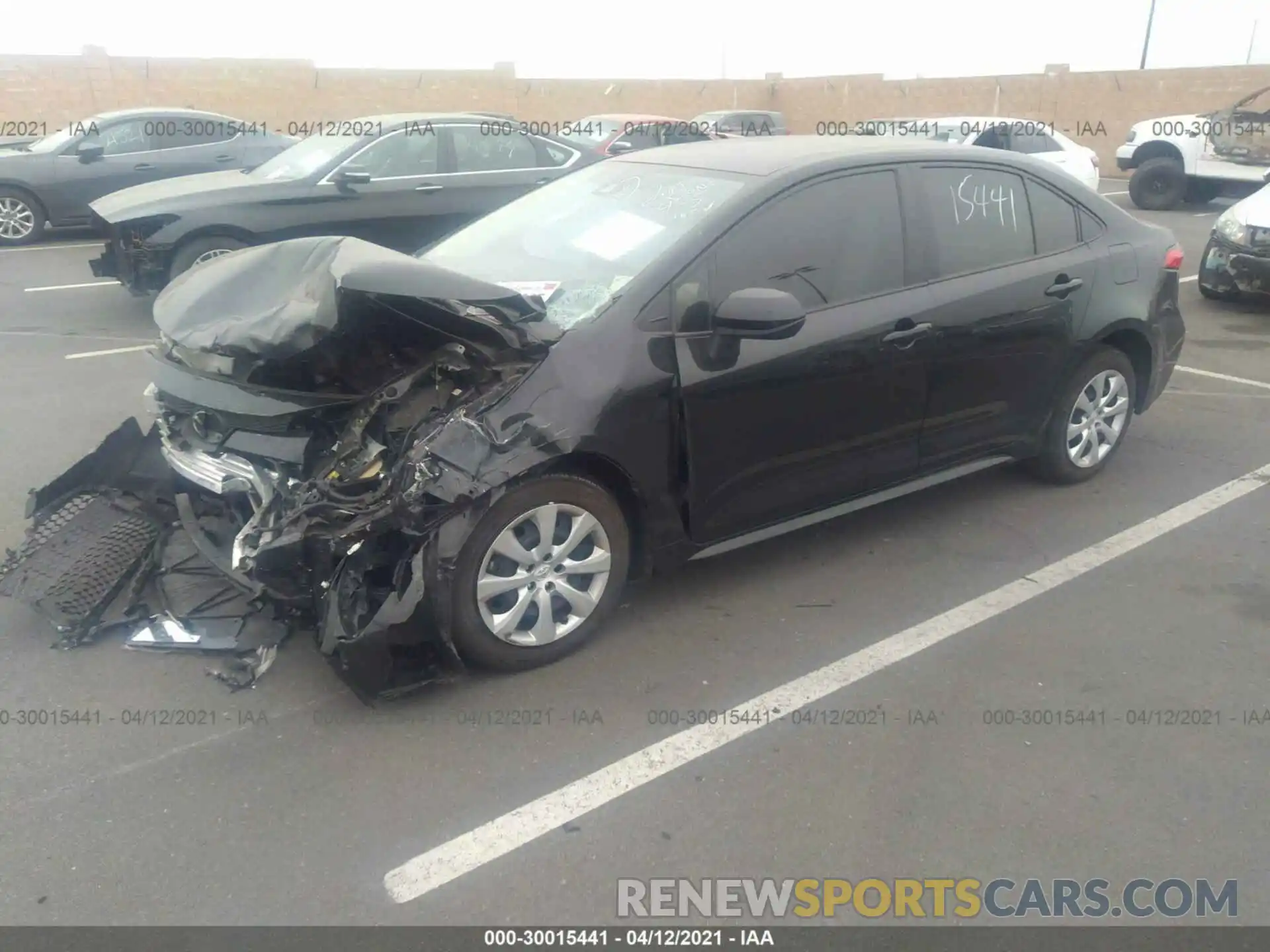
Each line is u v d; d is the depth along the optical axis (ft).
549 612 11.44
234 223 26.17
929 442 14.25
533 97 83.41
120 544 12.88
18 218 38.96
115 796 9.50
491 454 10.46
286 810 9.38
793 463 12.86
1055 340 15.16
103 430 19.22
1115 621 12.79
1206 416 20.38
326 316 10.62
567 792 9.68
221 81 68.85
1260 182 49.06
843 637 12.36
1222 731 10.68
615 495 11.81
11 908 8.27
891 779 9.92
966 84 84.02
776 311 11.06
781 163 13.01
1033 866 8.89
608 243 12.72
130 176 39.60
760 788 9.78
